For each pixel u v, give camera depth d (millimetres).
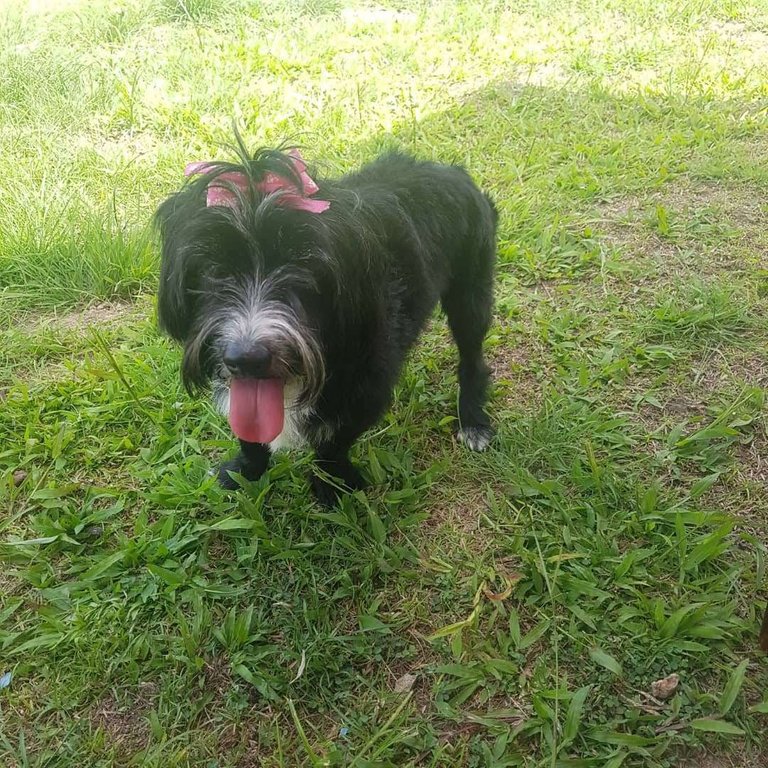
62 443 708
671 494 664
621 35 1641
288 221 471
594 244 988
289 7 1775
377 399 601
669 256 970
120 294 944
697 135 1216
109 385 769
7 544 615
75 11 1750
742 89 1377
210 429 746
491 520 650
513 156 1187
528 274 951
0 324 898
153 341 844
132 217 1048
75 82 1392
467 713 510
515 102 1348
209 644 550
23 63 1435
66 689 522
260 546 617
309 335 504
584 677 528
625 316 872
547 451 708
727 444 706
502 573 602
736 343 825
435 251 649
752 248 977
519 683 526
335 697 521
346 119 1307
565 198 1086
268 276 487
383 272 557
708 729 488
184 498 650
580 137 1233
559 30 1669
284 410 555
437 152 1193
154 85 1409
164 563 604
